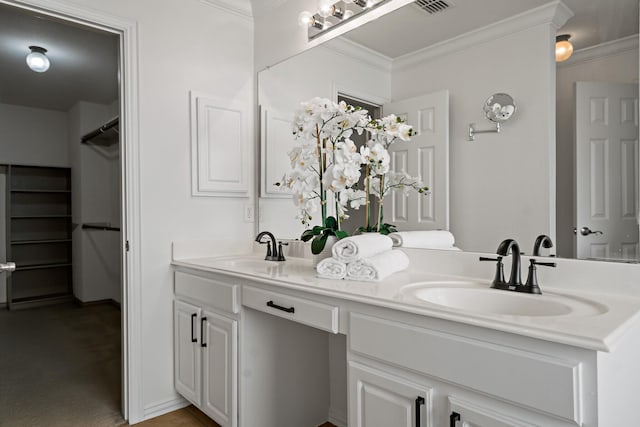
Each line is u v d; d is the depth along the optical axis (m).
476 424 0.94
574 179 1.25
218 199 2.32
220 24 2.33
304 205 1.78
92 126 4.74
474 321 0.92
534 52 1.33
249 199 2.45
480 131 1.45
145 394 2.07
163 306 2.13
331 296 1.27
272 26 2.34
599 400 0.78
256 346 1.76
